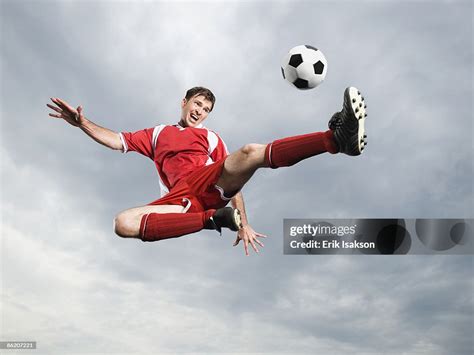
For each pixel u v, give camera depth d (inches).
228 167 202.5
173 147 229.8
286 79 218.1
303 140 185.3
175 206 211.8
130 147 236.2
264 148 192.7
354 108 169.9
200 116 247.1
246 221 248.7
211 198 215.0
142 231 197.5
